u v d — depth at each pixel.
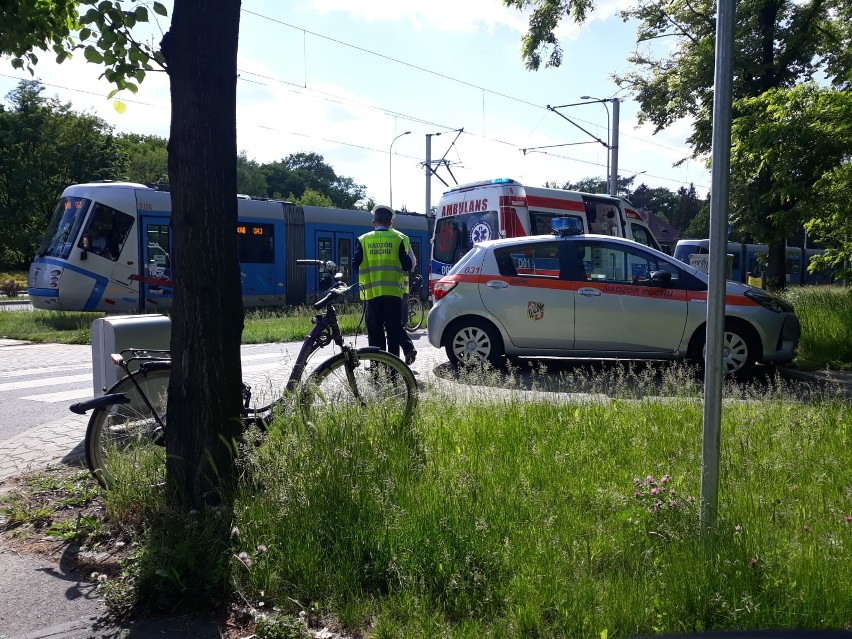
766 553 3.20
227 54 3.87
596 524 3.73
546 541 3.42
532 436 5.29
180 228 3.88
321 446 4.04
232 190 3.95
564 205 17.36
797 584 2.94
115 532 3.92
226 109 3.89
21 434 6.43
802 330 11.12
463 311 9.70
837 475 4.50
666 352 9.21
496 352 9.66
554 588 2.98
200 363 3.89
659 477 4.39
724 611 2.79
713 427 3.38
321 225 23.61
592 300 9.35
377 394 5.00
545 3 12.38
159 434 4.42
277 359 11.22
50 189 51.62
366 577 3.25
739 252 40.34
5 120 50.53
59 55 5.12
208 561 3.31
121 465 4.20
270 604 3.16
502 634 2.77
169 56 3.85
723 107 3.18
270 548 3.41
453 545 3.30
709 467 3.39
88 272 17.73
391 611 2.99
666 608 2.84
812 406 6.20
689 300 9.12
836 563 3.16
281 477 3.80
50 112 51.69
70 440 6.17
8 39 4.77
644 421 5.72
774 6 21.53
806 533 3.53
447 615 2.97
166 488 3.95
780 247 23.17
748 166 12.27
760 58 22.08
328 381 4.92
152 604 3.18
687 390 6.66
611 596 2.93
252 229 21.69
